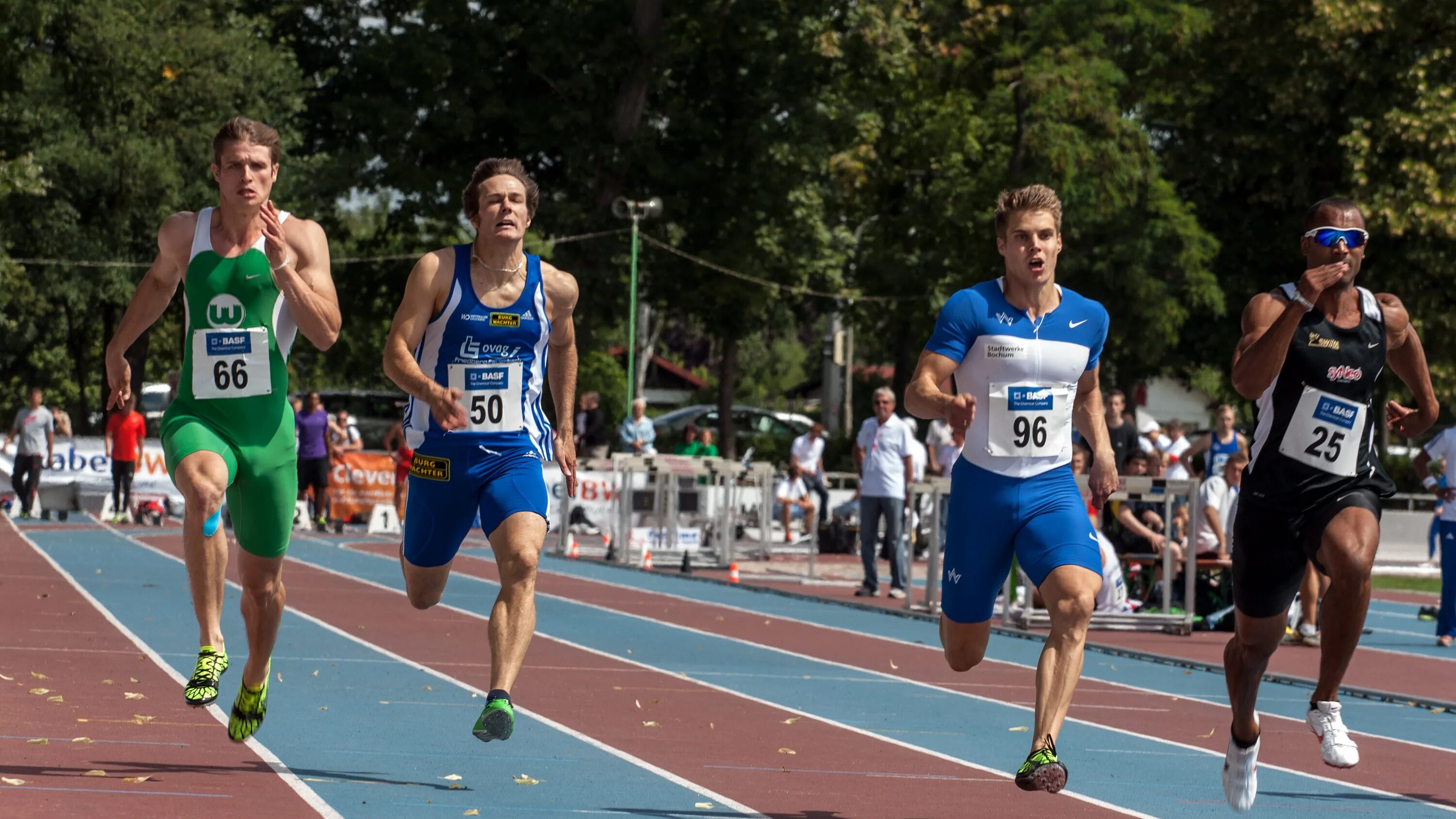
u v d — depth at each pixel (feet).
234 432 43.29
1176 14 266.36
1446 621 110.22
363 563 146.30
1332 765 45.65
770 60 282.97
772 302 305.12
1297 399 45.19
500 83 289.33
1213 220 289.94
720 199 293.02
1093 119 269.44
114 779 41.83
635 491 170.09
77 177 272.51
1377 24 251.60
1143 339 272.92
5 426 417.28
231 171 42.68
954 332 43.29
